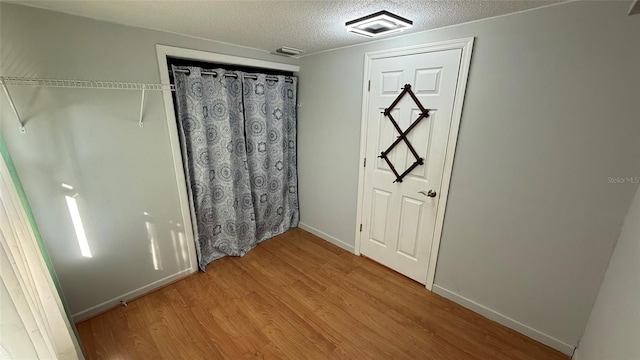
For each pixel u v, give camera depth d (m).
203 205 2.61
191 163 2.46
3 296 0.77
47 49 1.60
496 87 1.75
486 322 2.05
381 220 2.65
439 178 2.15
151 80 2.04
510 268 1.91
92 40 1.74
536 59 1.58
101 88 1.80
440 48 1.94
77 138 1.79
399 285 2.47
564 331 1.77
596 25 1.38
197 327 1.99
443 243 2.24
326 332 1.96
